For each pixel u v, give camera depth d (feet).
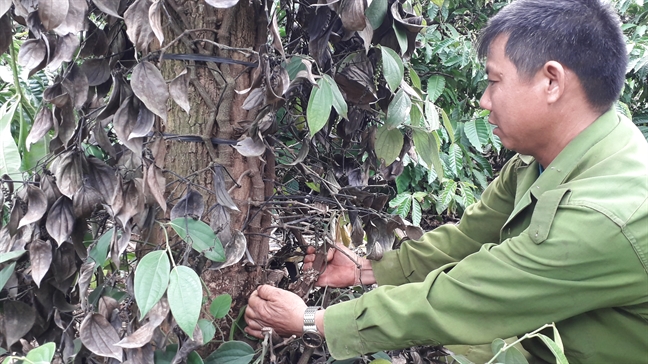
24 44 2.33
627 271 2.48
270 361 2.95
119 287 3.36
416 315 2.69
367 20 2.69
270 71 2.59
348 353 2.83
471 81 8.09
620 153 2.71
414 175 7.66
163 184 2.43
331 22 2.77
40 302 2.79
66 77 2.50
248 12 2.75
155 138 2.68
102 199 2.57
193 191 2.60
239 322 3.07
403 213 6.98
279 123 3.48
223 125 2.76
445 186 7.37
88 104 2.72
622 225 2.43
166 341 2.56
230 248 2.63
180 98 2.27
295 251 3.57
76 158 2.52
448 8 8.58
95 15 2.89
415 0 3.55
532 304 2.58
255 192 2.94
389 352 3.59
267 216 3.15
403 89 3.04
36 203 2.56
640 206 2.47
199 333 2.44
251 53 2.58
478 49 3.01
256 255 3.05
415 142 3.36
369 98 3.17
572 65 2.67
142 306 2.13
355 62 3.10
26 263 2.84
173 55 2.59
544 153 3.03
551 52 2.66
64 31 2.24
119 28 2.68
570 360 2.93
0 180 2.60
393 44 3.06
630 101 9.08
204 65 2.70
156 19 2.14
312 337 2.99
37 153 3.14
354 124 3.49
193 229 2.54
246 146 2.60
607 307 2.72
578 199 2.54
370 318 2.76
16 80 3.06
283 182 3.80
